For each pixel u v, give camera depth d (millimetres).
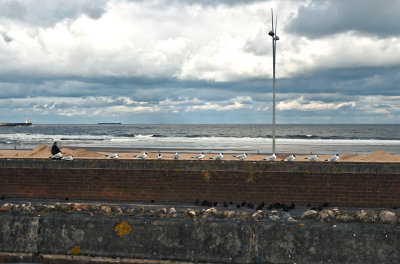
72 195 14883
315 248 6203
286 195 13844
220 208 13477
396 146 56250
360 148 52344
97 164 14852
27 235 6949
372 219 6906
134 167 14688
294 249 6250
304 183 13758
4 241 6977
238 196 14102
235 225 6566
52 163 15039
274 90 23000
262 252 6332
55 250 6805
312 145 59000
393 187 13266
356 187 13469
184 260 6469
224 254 6406
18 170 15188
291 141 71562
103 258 6617
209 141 71625
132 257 6574
